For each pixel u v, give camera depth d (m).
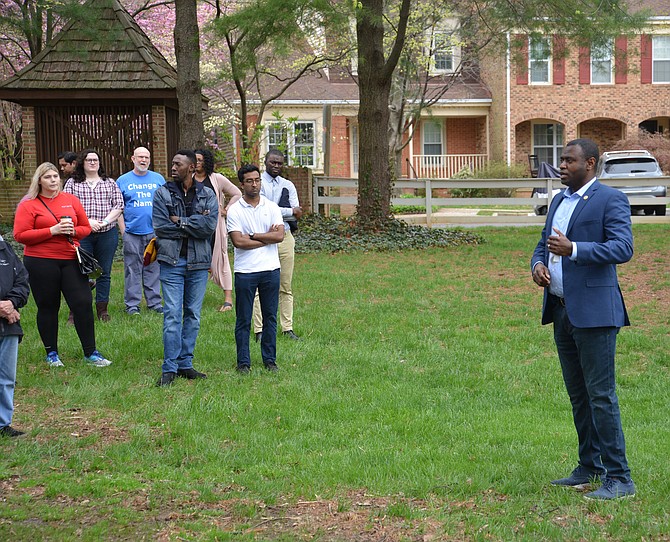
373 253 16.31
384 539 4.41
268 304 8.04
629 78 33.78
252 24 14.75
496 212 26.39
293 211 9.14
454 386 7.82
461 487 5.08
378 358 8.67
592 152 4.97
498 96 34.06
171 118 19.56
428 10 26.56
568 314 4.91
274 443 6.06
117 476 5.37
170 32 27.20
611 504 4.76
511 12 17.34
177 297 7.65
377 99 18.09
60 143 18.70
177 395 7.32
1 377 6.14
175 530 4.54
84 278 8.24
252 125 31.78
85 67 18.28
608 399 4.91
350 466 5.48
